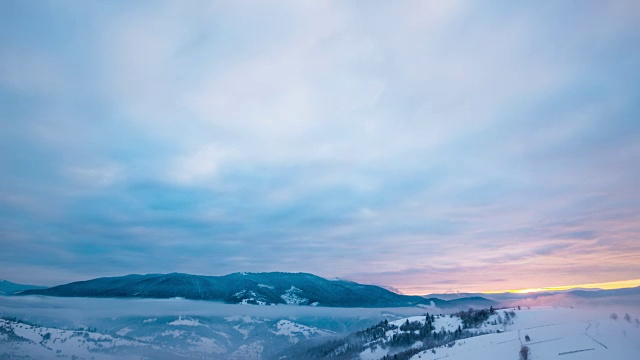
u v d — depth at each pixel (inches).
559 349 5103.3
